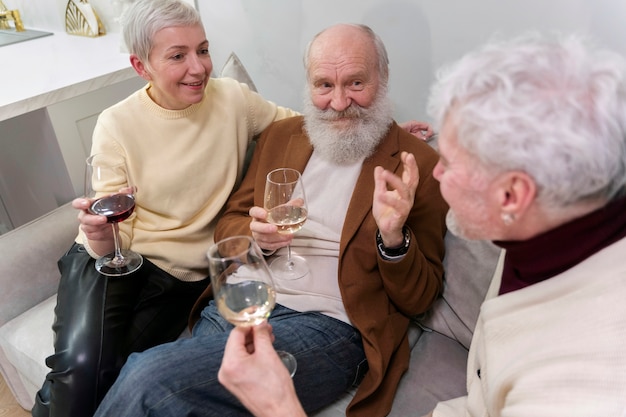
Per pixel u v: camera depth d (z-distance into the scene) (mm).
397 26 1645
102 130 1476
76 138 2100
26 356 1475
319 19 1794
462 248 1374
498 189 735
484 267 1320
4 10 2682
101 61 2180
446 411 1058
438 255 1386
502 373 771
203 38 1452
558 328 721
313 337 1267
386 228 1161
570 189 680
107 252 1475
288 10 1848
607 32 1322
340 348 1282
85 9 2441
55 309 1442
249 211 1443
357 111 1396
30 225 1659
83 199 1330
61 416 1299
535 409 678
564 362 682
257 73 2088
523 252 792
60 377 1302
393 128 1446
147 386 1081
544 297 773
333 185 1454
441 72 844
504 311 828
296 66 1960
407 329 1403
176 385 1086
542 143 667
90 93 2086
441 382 1275
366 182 1379
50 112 1976
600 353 655
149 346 1472
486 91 709
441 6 1533
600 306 691
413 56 1662
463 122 725
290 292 1353
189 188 1534
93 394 1309
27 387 1647
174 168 1508
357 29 1396
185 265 1553
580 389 651
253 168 1601
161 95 1494
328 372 1245
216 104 1584
